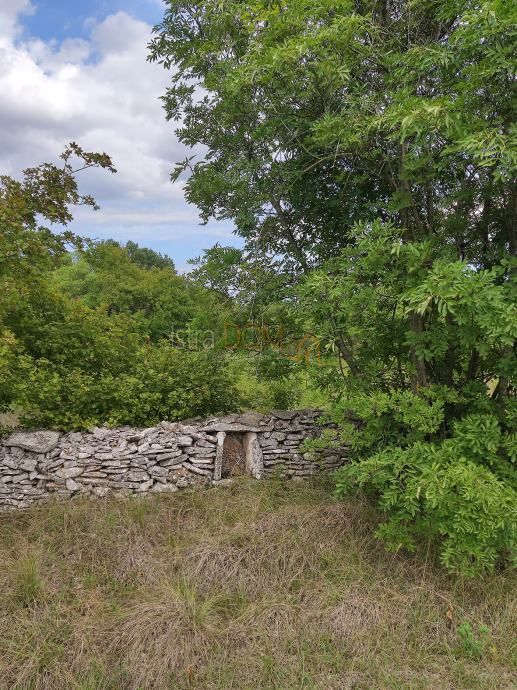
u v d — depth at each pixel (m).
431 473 3.23
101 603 3.35
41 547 3.86
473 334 3.39
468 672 2.92
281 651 3.04
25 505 4.55
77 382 5.00
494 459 3.54
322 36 3.44
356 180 4.31
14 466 4.56
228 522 4.25
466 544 3.26
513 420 3.64
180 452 4.85
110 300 15.09
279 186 4.51
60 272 17.92
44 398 4.86
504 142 2.84
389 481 3.75
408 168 3.62
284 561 3.70
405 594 3.48
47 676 2.80
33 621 3.13
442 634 3.22
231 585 3.53
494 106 3.32
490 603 3.44
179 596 3.32
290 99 4.23
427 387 4.04
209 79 4.44
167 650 2.95
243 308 4.80
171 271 17.38
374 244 3.60
